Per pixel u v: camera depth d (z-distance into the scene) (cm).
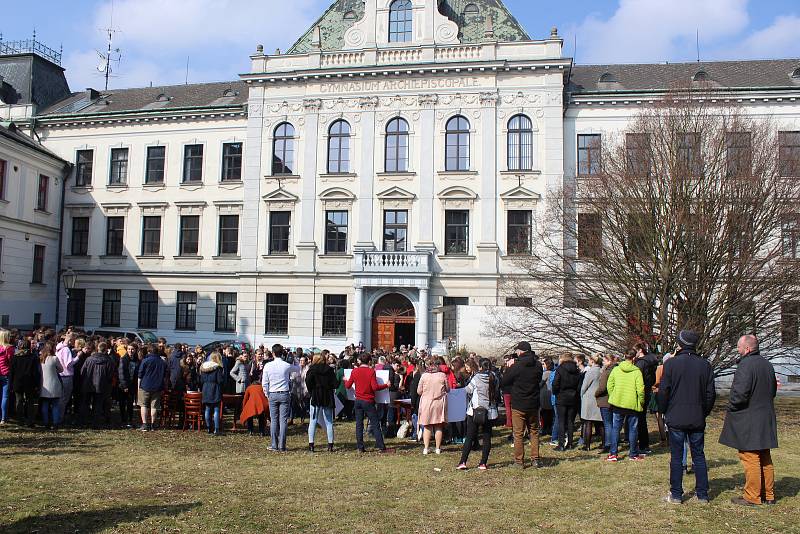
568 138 3247
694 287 1872
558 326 2059
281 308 3388
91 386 1470
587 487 959
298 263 3338
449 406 1314
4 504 820
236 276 3450
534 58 3173
